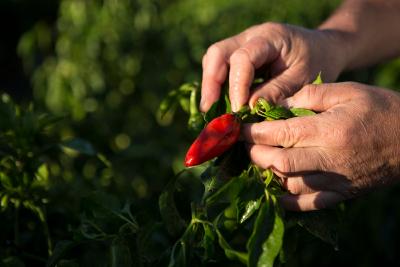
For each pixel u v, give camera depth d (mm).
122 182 1146
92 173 999
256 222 516
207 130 569
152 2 1476
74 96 1368
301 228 620
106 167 767
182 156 1176
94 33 1406
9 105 699
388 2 814
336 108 580
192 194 929
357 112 575
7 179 666
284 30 693
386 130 580
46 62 1482
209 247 542
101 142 1355
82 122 1360
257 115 604
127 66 1437
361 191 597
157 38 1450
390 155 587
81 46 1404
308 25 1459
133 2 1444
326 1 1519
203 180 581
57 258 588
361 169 583
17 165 690
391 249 1001
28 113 696
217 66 675
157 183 1188
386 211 1016
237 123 577
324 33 736
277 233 515
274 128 568
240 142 593
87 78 1402
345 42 754
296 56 689
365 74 1383
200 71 1397
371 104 582
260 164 575
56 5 2422
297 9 1447
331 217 586
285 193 576
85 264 680
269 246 513
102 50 1420
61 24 1464
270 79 680
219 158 590
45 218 677
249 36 695
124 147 1360
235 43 688
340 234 995
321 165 570
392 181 614
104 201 600
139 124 1419
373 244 1011
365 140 572
